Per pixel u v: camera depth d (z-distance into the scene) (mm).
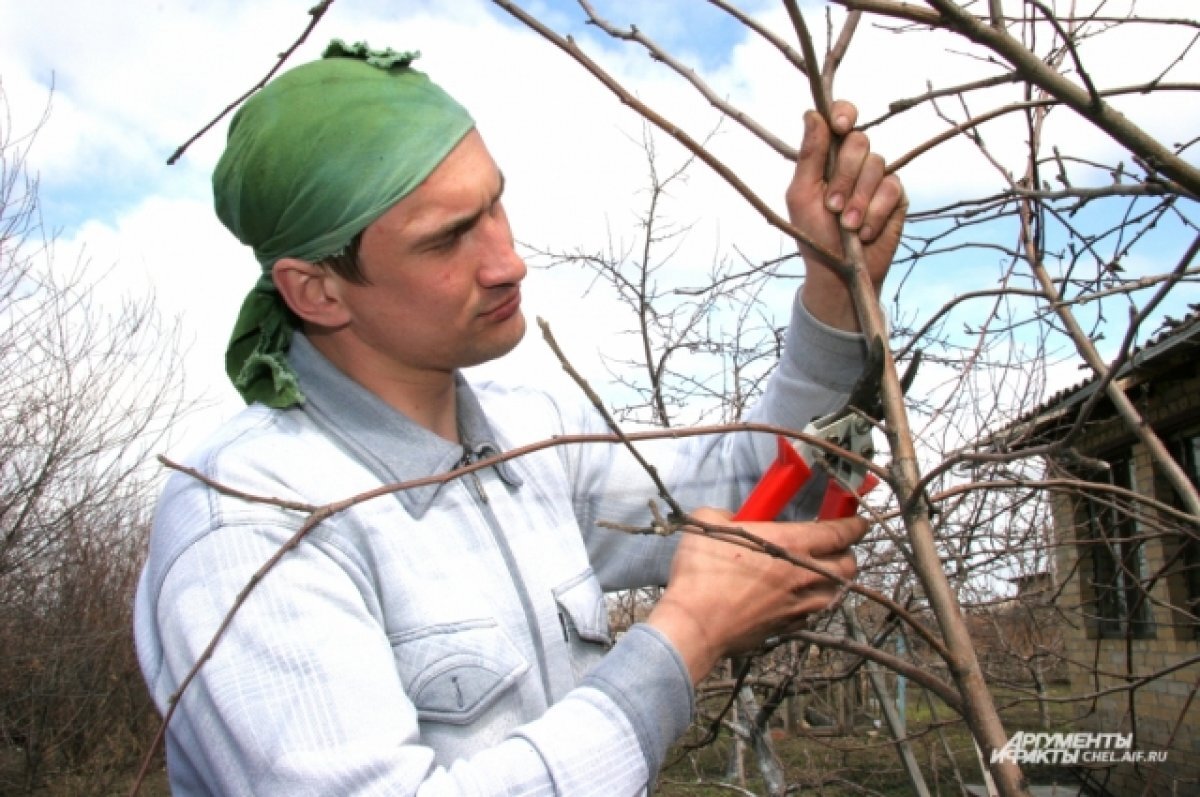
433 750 1019
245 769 930
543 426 1439
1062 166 1576
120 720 10047
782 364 1360
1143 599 2064
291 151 1109
